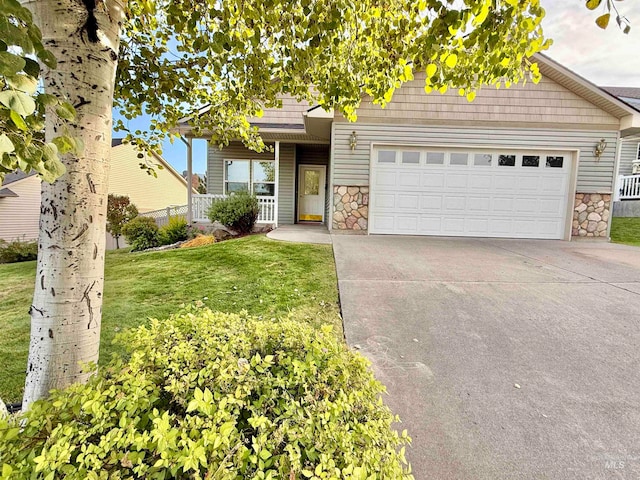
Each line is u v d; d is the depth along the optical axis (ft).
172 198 75.82
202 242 25.43
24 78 2.81
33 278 16.49
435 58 6.88
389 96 8.89
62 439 2.95
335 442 3.43
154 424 3.06
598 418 6.00
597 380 7.12
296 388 4.01
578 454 5.19
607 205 25.45
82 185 4.46
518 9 5.56
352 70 8.77
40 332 4.47
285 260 17.01
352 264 16.22
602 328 9.50
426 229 26.23
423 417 6.02
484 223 26.09
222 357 4.23
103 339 8.71
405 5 7.13
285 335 4.87
